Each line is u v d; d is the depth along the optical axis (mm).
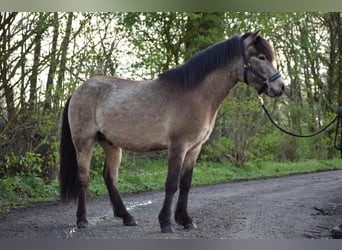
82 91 7422
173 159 6695
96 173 12500
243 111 18078
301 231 6742
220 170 17203
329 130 25609
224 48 6887
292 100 26062
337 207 9156
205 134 6879
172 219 7719
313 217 7973
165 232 6586
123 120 6973
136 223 7285
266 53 6762
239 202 9945
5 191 10195
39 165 10992
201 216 8070
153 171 15820
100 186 11922
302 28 23031
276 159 22844
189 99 6715
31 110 10875
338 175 17734
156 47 17000
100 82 7398
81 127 7336
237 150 18531
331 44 26812
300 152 24875
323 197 10680
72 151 7637
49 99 11039
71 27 11227
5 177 10969
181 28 17797
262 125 19062
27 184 10891
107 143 7512
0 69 10016
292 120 24797
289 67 23453
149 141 6906
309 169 20781
